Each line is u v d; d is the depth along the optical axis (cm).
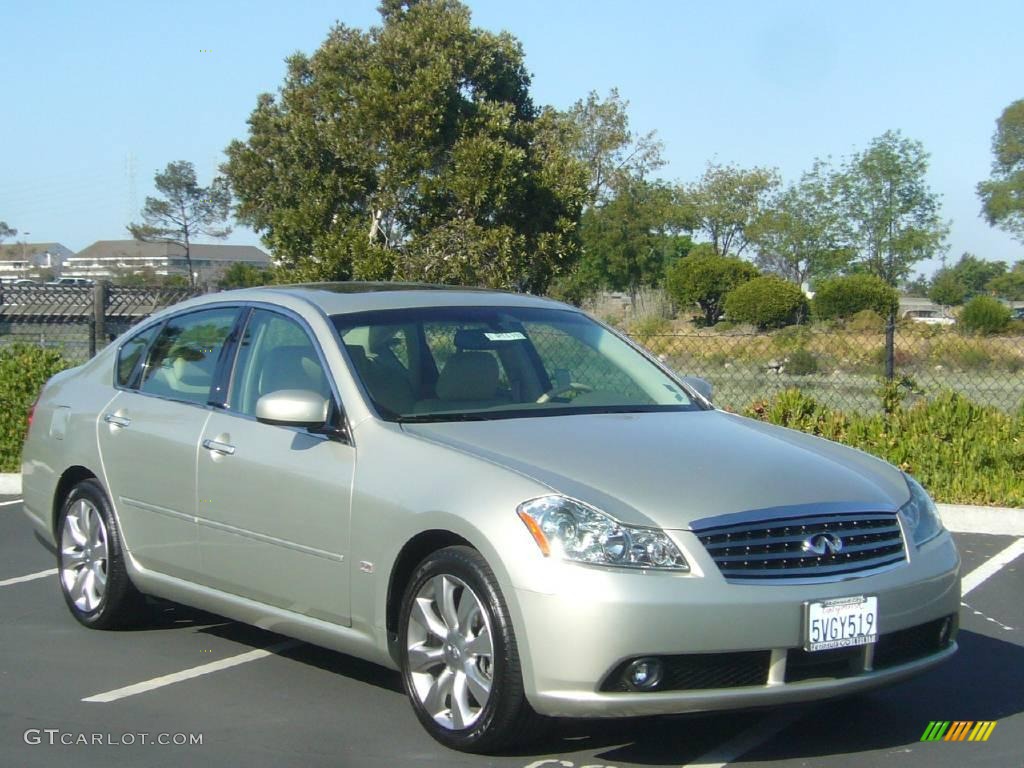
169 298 1324
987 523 907
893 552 468
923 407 1023
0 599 712
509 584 430
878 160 5881
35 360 1109
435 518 457
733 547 432
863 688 450
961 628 663
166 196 6662
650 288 4491
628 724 503
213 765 461
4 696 544
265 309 591
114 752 475
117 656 602
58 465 660
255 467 536
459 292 618
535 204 2386
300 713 518
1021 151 6488
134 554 613
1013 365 1620
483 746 452
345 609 498
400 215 2312
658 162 5016
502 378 559
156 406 610
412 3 2620
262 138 2584
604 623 414
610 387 582
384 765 458
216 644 623
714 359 1584
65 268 9862
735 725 507
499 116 2344
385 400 520
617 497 440
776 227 6009
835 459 514
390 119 2277
